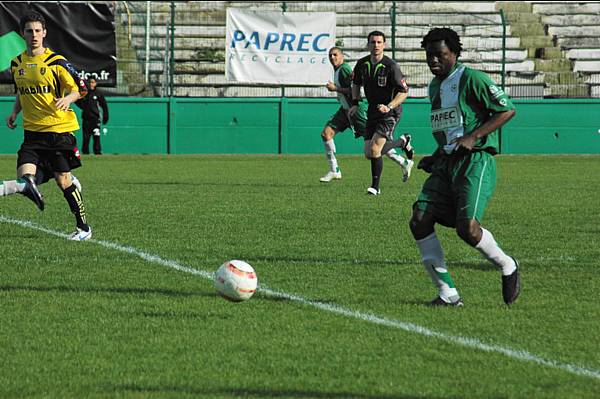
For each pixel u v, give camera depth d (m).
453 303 19.39
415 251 26.89
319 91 87.81
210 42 90.75
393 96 43.84
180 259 25.14
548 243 28.98
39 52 27.36
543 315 18.53
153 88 83.88
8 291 20.64
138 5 89.62
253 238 29.36
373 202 40.72
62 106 26.59
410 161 48.69
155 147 81.25
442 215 19.30
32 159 27.44
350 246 27.77
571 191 47.16
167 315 18.28
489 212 37.59
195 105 81.38
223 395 13.23
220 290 18.52
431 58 19.14
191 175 57.06
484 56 91.88
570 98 85.06
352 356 15.34
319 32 81.56
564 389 13.57
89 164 66.62
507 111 18.70
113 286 21.27
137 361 14.97
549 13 95.94
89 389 13.48
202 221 33.62
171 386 13.63
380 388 13.61
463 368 14.64
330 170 53.09
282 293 20.58
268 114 81.88
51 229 31.17
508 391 13.49
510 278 19.11
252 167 64.62
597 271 23.91
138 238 29.19
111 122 80.50
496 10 95.50
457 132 19.08
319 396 13.23
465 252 26.84
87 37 78.75
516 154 82.62
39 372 14.34
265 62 81.50
